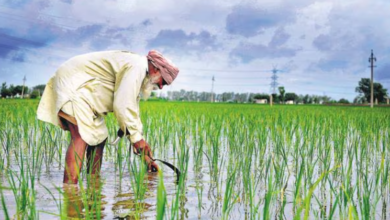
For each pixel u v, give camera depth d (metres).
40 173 4.18
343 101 97.81
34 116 7.61
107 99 4.13
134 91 3.94
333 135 6.60
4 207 2.17
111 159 5.15
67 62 4.11
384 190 3.52
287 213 2.95
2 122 6.82
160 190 1.95
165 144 5.61
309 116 11.18
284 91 101.69
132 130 3.96
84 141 3.93
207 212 2.91
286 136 6.36
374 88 96.06
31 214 2.34
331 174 4.28
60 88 3.99
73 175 3.75
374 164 4.88
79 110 3.94
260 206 3.10
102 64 4.06
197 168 4.51
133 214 2.80
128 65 3.99
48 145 5.61
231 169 4.18
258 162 4.92
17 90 74.50
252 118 9.38
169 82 4.14
